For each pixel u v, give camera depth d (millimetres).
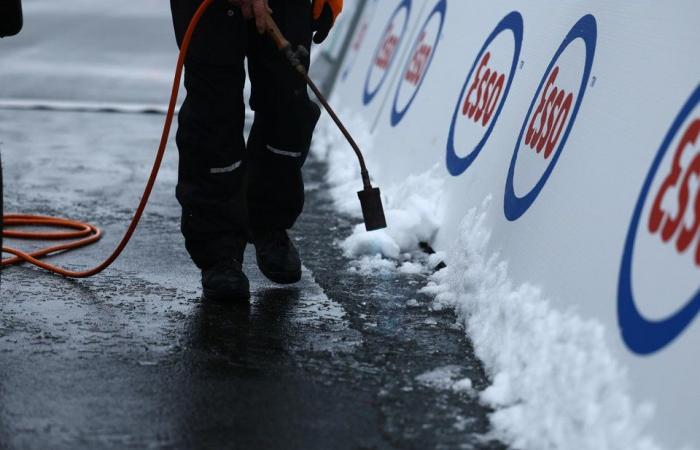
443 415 5434
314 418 5391
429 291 7508
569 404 5059
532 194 6723
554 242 6113
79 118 16188
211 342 6473
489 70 8688
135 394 5645
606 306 5277
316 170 12391
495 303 6434
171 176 12070
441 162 8992
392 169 10445
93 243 8938
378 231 8578
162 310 7082
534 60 7730
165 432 5195
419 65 11070
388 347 6414
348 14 20500
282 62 7078
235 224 7176
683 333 4625
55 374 5887
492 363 5980
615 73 6254
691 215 4887
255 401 5590
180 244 8945
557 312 5680
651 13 6113
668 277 4887
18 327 6664
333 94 15742
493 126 8078
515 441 5129
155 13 31250
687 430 4395
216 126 6938
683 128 5246
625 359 4941
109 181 11664
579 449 4840
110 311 7043
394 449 5055
